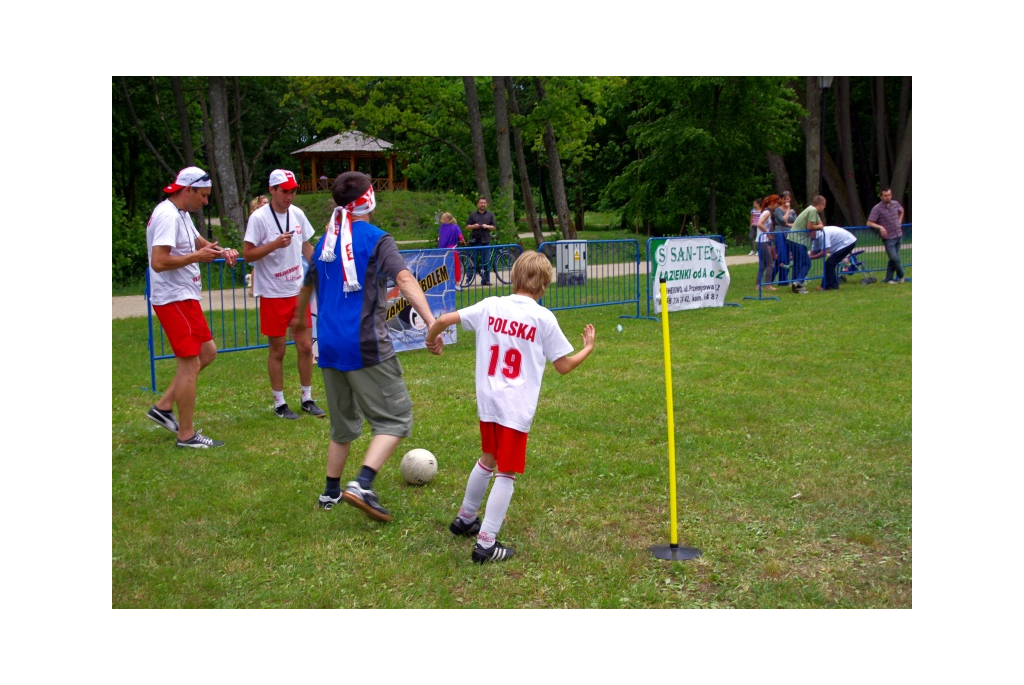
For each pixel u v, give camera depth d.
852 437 6.20
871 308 13.25
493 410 4.20
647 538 4.50
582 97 22.06
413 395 7.70
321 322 4.61
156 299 5.95
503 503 4.16
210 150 28.08
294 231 6.82
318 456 5.91
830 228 16.00
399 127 22.05
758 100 23.56
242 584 3.96
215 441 6.25
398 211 39.44
